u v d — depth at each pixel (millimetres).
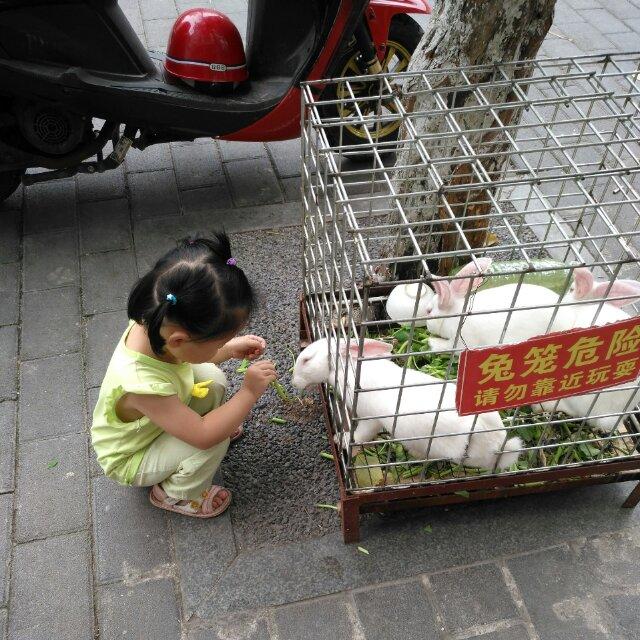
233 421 1680
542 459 1828
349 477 1672
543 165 2965
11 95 2500
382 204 2887
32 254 2703
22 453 2012
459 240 2340
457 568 1739
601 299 1420
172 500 1839
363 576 1725
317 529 1823
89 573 1743
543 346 1354
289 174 3125
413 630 1633
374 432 1792
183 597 1694
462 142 1867
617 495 1890
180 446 1727
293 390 2170
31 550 1788
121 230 2824
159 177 3104
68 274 2621
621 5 4414
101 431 1750
